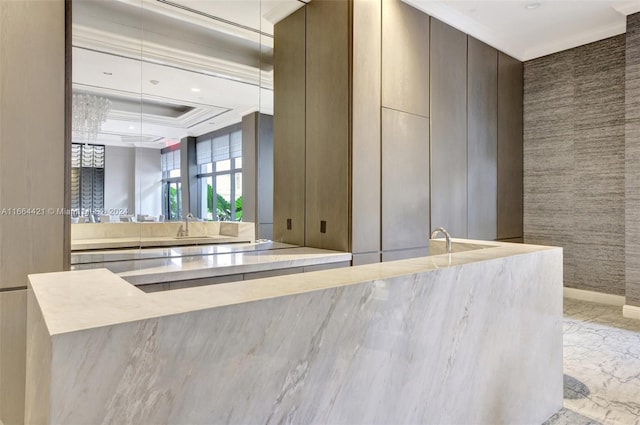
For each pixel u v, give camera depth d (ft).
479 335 5.87
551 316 7.87
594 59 16.51
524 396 7.02
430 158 13.85
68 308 2.97
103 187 9.41
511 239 17.89
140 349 2.72
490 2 13.75
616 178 15.93
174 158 10.65
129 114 9.86
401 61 12.76
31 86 7.00
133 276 7.39
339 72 11.57
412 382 4.73
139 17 10.03
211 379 3.04
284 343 3.48
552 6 14.11
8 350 6.70
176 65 10.69
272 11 12.24
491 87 16.80
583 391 8.87
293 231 13.02
